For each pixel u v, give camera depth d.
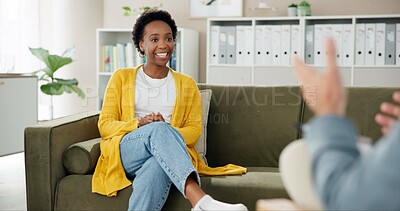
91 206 2.62
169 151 2.45
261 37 5.38
